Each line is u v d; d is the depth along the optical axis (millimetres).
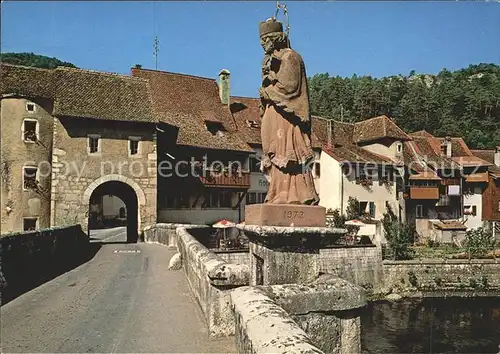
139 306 8609
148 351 5730
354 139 43188
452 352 16578
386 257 30922
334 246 27938
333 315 3850
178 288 10547
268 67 4609
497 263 30125
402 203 40469
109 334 6652
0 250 10312
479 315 23344
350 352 3820
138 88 31625
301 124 4672
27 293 10367
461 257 31922
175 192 32062
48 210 27812
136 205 30172
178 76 39062
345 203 36156
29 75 28719
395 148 40750
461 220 40000
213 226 26625
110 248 22594
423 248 36875
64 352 5879
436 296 28375
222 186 33375
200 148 32875
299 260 4324
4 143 26938
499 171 39469
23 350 5988
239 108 40375
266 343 2516
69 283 11781
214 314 6059
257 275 4797
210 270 6066
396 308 25141
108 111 28734
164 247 23078
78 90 29281
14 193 26906
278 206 4406
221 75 39219
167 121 34031
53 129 27719
